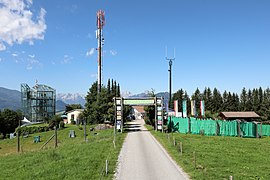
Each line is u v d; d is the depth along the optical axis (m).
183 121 58.19
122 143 38.97
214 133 54.31
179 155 28.67
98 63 96.88
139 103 58.38
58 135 72.00
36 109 121.81
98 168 23.12
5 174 22.94
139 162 25.77
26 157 32.25
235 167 24.25
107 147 34.84
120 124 57.88
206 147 35.84
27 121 113.06
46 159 28.47
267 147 38.03
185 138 46.28
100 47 98.00
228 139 47.06
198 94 164.62
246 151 33.72
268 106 109.38
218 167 23.89
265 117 96.06
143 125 81.31
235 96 160.88
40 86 125.69
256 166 25.14
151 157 28.23
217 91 161.88
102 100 88.19
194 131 56.16
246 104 149.25
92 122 90.06
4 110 91.06
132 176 20.81
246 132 52.78
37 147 57.03
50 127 87.81
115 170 22.61
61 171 22.17
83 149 33.97
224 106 153.75
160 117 58.25
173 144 36.38
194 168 22.83
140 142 40.12
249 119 93.75
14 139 68.25
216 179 19.81
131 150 32.69
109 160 26.20
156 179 20.00
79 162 25.39
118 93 126.19
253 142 43.69
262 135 55.69
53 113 126.44
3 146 60.97
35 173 21.89
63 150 35.06
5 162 29.92
